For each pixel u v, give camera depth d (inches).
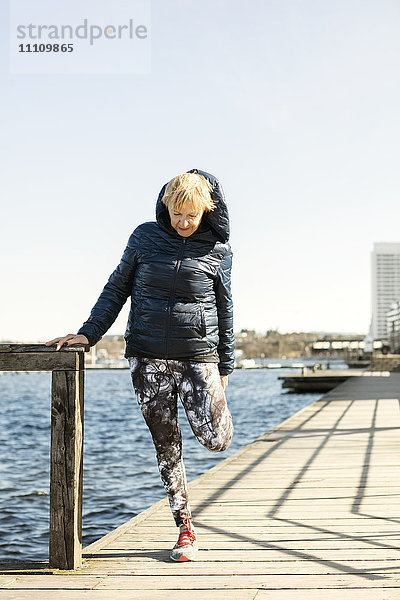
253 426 716.7
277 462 265.3
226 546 142.9
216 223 122.3
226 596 107.9
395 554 132.5
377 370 1667.1
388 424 399.9
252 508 184.7
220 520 170.4
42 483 379.6
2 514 299.3
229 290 128.4
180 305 122.6
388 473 235.6
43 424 844.0
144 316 123.5
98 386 2368.4
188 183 116.9
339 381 1226.6
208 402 122.7
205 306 124.0
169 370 124.1
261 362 5649.6
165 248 123.5
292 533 154.4
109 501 314.0
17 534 265.6
